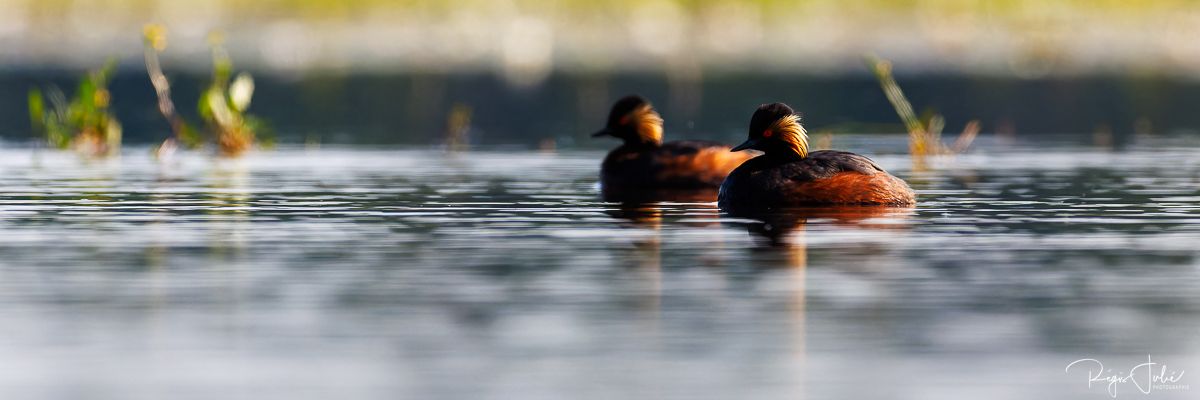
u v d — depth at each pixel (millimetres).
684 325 10703
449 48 58500
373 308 11320
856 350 10008
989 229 15227
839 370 9547
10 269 12938
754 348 10070
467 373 9539
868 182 17344
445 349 10102
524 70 50344
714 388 9195
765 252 13711
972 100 39469
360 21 66375
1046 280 12250
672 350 10031
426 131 31578
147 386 9266
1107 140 28812
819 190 17328
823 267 12891
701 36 62438
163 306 11398
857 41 59531
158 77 27625
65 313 11148
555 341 10281
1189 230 15172
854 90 42844
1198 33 59062
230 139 26516
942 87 43594
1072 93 41250
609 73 49000
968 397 9000
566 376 9445
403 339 10367
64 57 53438
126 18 63906
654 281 12289
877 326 10633
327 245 14320
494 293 11844
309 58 54594
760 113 17969
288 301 11578
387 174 22172
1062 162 24000
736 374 9477
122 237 14883
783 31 63281
